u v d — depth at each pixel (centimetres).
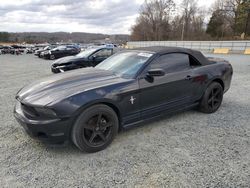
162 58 364
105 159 279
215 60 476
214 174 247
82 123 277
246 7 4869
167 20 6750
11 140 328
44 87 305
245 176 244
